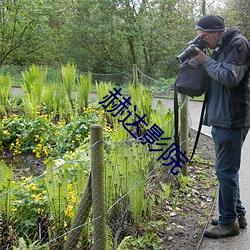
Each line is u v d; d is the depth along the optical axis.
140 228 3.25
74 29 16.98
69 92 7.48
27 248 2.55
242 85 2.89
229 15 15.09
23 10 15.72
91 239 2.85
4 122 5.91
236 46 2.76
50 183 2.87
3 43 16.20
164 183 4.05
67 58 17.47
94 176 2.35
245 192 4.33
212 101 3.05
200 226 3.47
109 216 3.00
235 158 3.06
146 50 17.50
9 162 5.20
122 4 16.33
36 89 6.95
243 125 2.94
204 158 5.48
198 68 3.10
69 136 5.48
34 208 2.96
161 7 17.16
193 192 4.20
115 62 17.92
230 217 3.27
